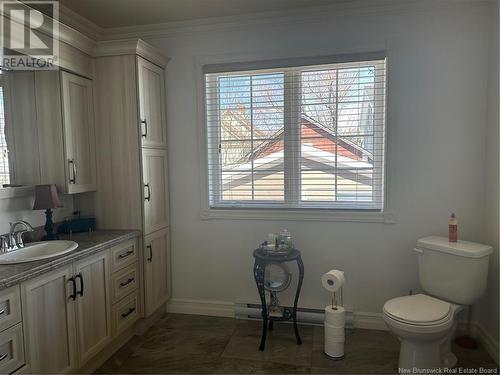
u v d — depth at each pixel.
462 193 2.51
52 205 2.21
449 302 2.25
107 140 2.61
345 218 2.69
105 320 2.26
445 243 2.31
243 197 2.92
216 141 2.94
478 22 2.40
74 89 2.39
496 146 2.28
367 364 2.24
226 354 2.39
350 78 2.64
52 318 1.82
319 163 2.75
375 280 2.69
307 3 2.52
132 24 2.85
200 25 2.81
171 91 2.94
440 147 2.52
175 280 3.07
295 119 2.76
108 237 2.37
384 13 2.52
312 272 2.78
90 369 2.20
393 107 2.55
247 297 2.94
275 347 2.46
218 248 2.96
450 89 2.47
